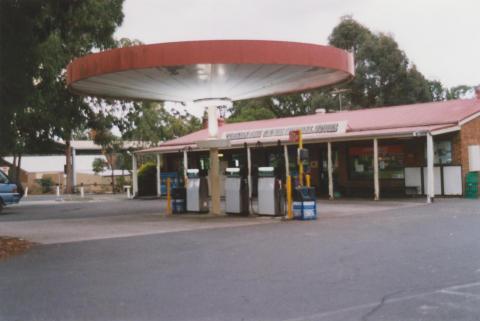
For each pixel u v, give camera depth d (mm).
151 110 40094
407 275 7684
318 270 8258
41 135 30781
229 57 14039
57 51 27000
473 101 25250
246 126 32406
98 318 6129
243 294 6973
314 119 29625
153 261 9609
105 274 8594
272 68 15164
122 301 6844
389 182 25453
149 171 34406
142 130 37406
